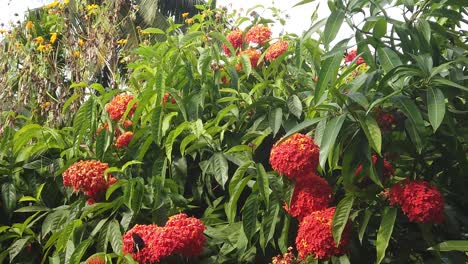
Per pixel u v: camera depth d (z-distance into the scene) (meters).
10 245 3.72
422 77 2.71
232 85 3.64
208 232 3.13
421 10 2.95
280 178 3.06
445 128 2.82
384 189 2.85
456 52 3.02
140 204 3.19
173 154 3.48
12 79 4.67
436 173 2.92
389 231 2.66
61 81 4.55
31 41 4.66
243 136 3.35
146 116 3.56
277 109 3.29
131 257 2.86
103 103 3.74
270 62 3.97
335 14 2.76
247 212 2.98
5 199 3.62
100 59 4.60
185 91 3.62
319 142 2.75
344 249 2.77
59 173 3.52
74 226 3.18
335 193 3.12
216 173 3.23
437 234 2.90
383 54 2.77
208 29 4.48
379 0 2.92
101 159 3.49
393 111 2.77
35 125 3.70
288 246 3.07
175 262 2.96
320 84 2.70
